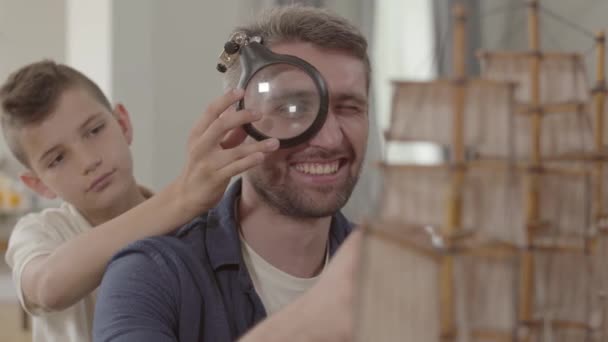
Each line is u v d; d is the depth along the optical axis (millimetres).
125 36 2703
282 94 854
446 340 385
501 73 455
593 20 2133
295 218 923
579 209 437
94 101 1324
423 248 396
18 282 1130
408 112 415
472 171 403
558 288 430
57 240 1226
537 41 455
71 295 966
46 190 1407
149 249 880
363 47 923
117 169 1302
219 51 2787
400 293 405
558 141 452
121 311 830
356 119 908
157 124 2746
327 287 521
